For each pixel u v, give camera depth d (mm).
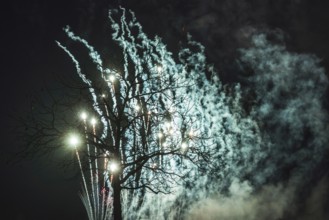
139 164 17453
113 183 16172
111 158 16266
